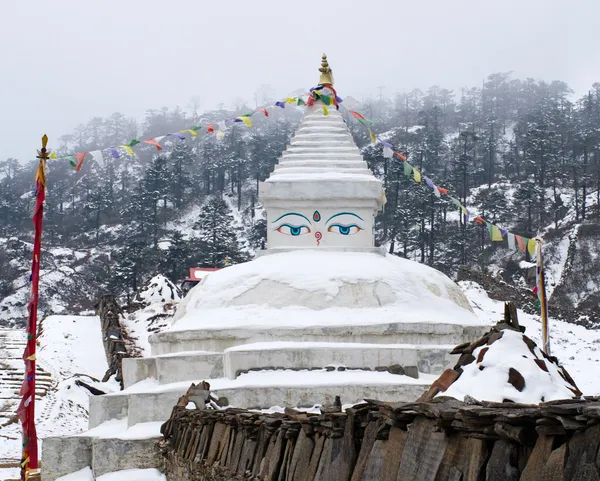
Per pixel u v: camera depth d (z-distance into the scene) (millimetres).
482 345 12898
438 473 8898
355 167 32656
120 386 45625
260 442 15375
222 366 27766
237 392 25656
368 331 27734
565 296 90625
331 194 31609
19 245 122375
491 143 130375
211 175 148875
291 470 13180
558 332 55625
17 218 149000
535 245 29469
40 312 110125
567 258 95312
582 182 114000
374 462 10375
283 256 30781
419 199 99312
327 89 33375
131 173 180625
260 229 119500
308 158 32719
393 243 101500
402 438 9914
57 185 164000
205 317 29250
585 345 51875
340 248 31219
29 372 24719
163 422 26562
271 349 26969
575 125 152000
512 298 63250
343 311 28422
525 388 12094
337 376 26438
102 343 56250
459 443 8836
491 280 65375
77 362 52562
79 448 26672
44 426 40094
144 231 124062
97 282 117938
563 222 104938
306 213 31906
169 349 29641
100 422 28484
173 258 100750
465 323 28953
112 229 136125
